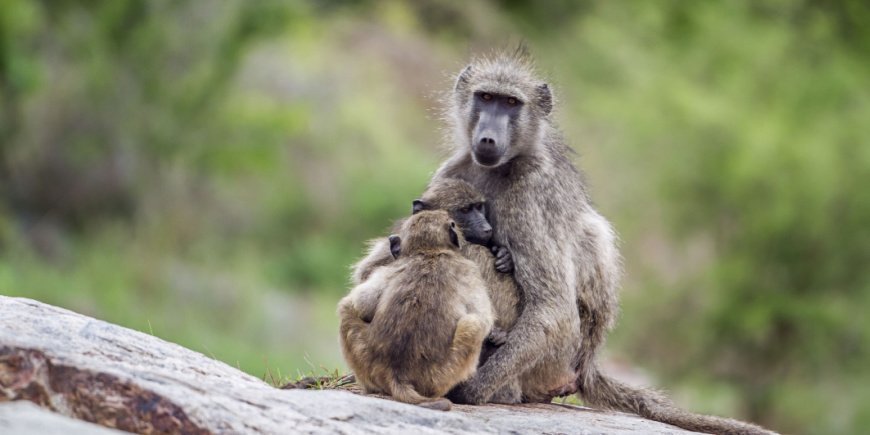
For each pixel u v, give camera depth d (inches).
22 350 193.9
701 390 809.5
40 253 791.7
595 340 304.3
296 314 794.2
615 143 877.2
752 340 813.9
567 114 926.4
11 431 164.1
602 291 304.3
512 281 282.4
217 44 869.2
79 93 858.8
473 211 282.8
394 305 245.0
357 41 1206.3
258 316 761.0
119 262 777.6
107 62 852.0
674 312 831.1
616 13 995.9
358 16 1268.5
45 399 191.6
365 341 246.1
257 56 1037.2
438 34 1317.7
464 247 279.9
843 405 786.8
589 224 304.8
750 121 843.4
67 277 730.8
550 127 314.5
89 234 832.3
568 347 283.0
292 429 197.8
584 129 914.1
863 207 809.5
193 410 190.7
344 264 886.4
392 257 283.4
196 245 849.5
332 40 1187.9
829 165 811.4
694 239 848.3
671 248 851.4
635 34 967.6
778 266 818.2
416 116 1146.0
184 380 206.4
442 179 297.0
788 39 911.7
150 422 189.8
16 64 784.3
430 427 220.7
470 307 247.4
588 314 300.5
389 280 252.2
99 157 861.2
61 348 199.6
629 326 832.9
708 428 291.4
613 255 310.8
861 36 1015.0
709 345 820.6
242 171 927.7
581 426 240.7
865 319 792.9
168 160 873.5
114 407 190.2
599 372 306.7
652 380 772.6
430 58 1234.6
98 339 227.8
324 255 883.4
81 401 191.0
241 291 782.5
